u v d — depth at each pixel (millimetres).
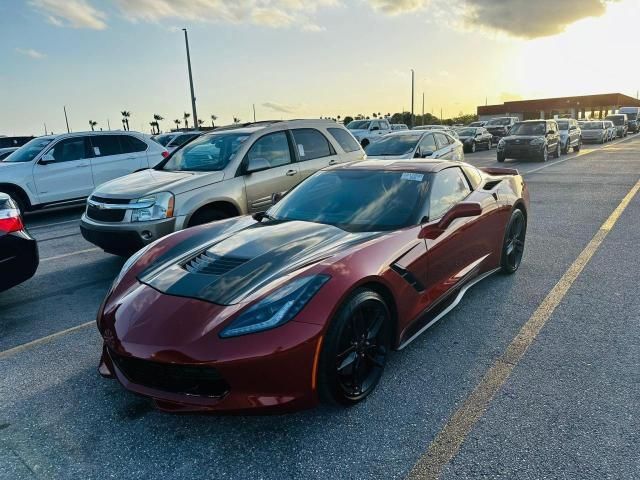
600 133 30734
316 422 2660
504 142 18547
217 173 5789
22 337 3973
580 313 3951
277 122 6727
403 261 3109
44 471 2367
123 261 6242
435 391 2906
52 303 4766
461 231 3789
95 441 2582
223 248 3213
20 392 3098
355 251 2910
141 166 10672
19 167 9305
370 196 3811
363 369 2854
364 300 2730
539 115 67562
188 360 2338
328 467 2312
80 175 9938
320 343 2488
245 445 2502
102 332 2764
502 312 4027
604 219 7504
